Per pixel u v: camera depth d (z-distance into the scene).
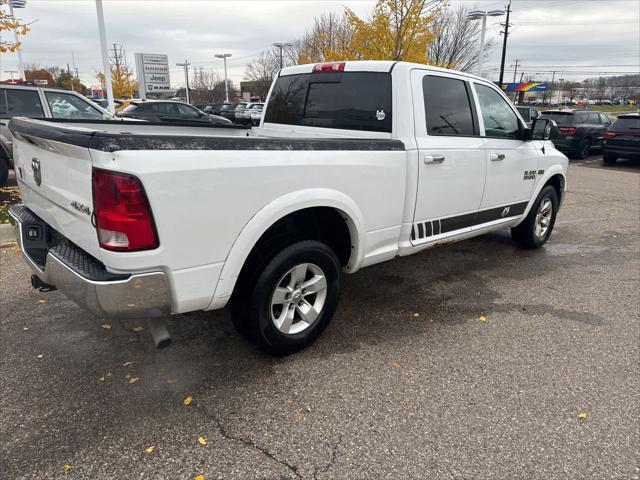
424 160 3.73
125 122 4.28
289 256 3.01
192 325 3.74
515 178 4.97
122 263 2.31
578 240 6.57
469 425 2.65
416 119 3.71
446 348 3.49
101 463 2.32
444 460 2.39
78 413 2.68
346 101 3.98
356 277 4.92
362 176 3.29
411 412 2.75
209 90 74.88
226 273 2.67
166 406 2.76
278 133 4.63
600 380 3.11
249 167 2.63
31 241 3.12
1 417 2.63
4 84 7.91
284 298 3.14
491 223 4.89
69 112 8.52
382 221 3.57
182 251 2.46
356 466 2.34
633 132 14.33
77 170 2.43
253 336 3.07
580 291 4.66
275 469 2.31
